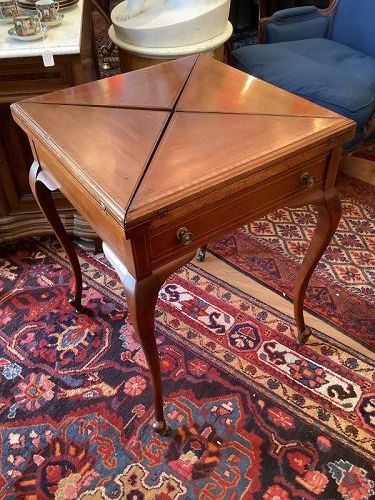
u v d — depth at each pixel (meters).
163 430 1.14
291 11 2.11
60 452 1.14
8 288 1.57
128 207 0.75
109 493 1.06
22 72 1.31
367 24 1.99
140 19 1.74
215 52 1.80
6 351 1.37
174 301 1.49
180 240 0.84
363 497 1.04
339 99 1.69
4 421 1.20
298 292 1.25
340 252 1.67
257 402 1.22
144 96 1.08
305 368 1.30
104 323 1.44
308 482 1.07
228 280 1.57
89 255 1.69
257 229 1.79
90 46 1.68
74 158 0.88
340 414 1.19
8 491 1.07
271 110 1.00
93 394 1.25
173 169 0.83
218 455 1.12
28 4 1.47
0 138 1.49
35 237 1.77
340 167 2.09
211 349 1.35
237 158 0.85
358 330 1.40
